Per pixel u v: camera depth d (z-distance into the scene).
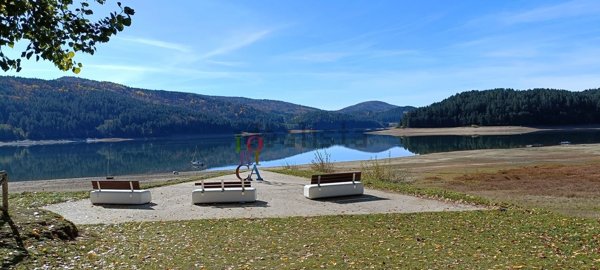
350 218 12.59
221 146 109.38
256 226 11.68
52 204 15.38
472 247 9.38
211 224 11.96
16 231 8.57
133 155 81.81
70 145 130.62
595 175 29.80
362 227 11.48
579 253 8.84
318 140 130.12
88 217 13.10
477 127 144.25
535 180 28.75
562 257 8.56
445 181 29.36
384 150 75.81
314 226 11.64
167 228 11.48
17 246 8.00
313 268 7.80
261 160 62.06
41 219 9.48
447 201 15.27
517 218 12.29
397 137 126.56
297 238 10.30
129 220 12.66
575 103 139.25
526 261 8.23
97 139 159.12
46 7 5.80
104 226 11.64
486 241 9.91
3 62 5.72
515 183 27.72
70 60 6.41
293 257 8.59
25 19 5.73
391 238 10.27
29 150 106.62
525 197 21.75
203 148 101.38
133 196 15.22
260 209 14.23
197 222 12.25
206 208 14.54
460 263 8.12
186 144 122.50
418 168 40.03
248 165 29.50
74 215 13.42
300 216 12.99
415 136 126.69
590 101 140.38
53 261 7.81
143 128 165.75
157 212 13.91
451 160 46.91
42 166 61.09
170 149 99.38
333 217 12.74
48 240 8.76
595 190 23.97
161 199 16.48
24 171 53.97
